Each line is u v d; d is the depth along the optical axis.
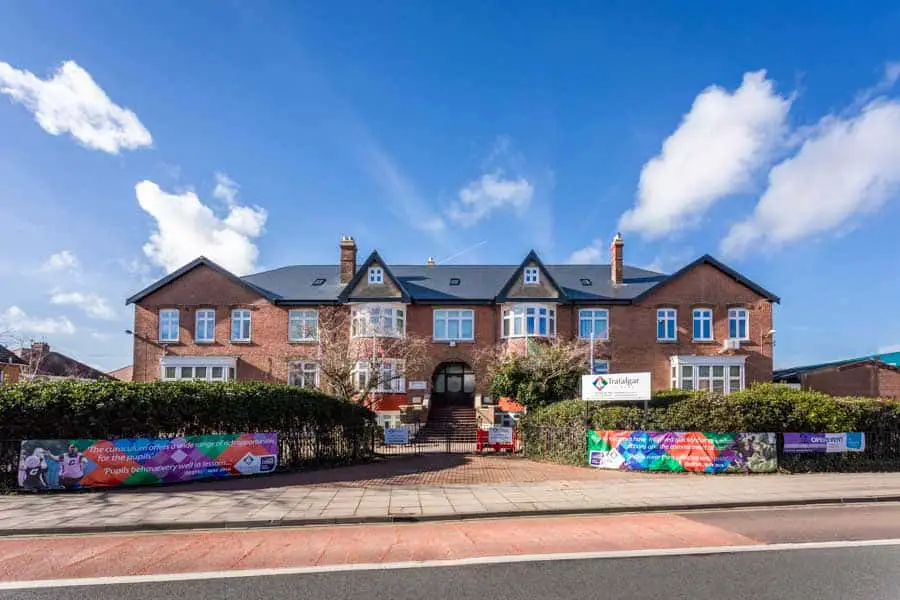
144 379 30.88
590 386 17.08
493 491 12.81
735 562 7.65
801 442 15.95
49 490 12.51
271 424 15.65
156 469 13.41
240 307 31.47
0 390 12.82
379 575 7.18
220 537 9.21
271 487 13.33
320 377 29.69
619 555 8.00
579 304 31.34
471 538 9.03
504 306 31.53
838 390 31.06
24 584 6.90
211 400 14.36
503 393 23.03
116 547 8.60
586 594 6.47
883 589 6.61
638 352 30.89
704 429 15.87
